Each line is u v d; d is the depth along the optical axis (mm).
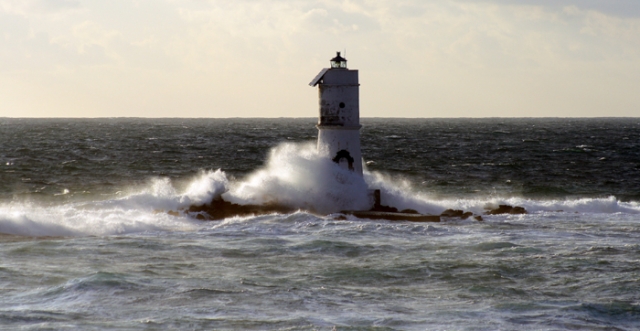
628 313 56562
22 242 75438
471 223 94938
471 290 61875
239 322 52000
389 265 69250
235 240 80000
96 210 94500
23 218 82188
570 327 53250
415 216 96125
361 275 65750
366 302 57875
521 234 86438
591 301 59031
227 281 62219
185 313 53562
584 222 96562
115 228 84312
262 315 53750
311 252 74438
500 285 63344
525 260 71938
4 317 51312
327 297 58875
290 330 50656
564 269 68688
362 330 51094
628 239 83875
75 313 52781
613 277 65938
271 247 76312
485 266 69438
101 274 61500
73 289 58000
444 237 83625
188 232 84812
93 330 49500
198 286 60281
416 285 63312
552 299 59562
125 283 60000
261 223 90625
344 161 104875
